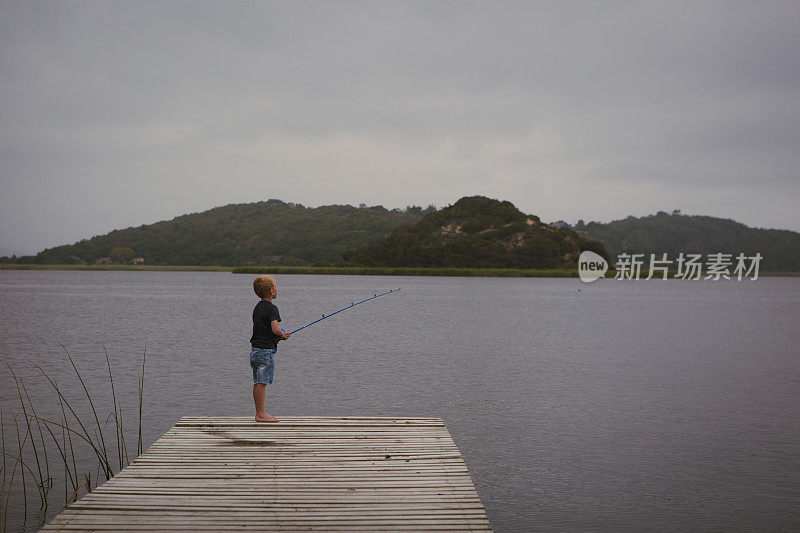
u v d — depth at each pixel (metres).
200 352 20.00
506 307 47.81
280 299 57.31
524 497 7.58
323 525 4.70
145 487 5.39
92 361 17.84
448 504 5.10
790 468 8.66
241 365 17.20
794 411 12.03
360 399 12.81
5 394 12.80
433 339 24.75
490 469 8.56
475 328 29.88
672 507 7.28
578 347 22.53
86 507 4.96
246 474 5.74
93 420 10.65
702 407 12.37
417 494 5.30
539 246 159.75
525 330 29.11
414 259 165.12
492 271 149.50
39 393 12.94
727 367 17.86
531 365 17.89
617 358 19.61
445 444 6.74
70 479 7.75
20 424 10.26
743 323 34.91
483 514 4.91
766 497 7.61
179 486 5.42
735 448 9.55
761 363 18.70
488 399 12.95
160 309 42.47
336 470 5.88
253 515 4.85
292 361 18.23
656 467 8.66
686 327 31.83
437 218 183.25
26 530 6.34
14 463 8.31
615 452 9.34
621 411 11.96
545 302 55.72
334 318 35.81
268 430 7.26
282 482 5.55
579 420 11.23
